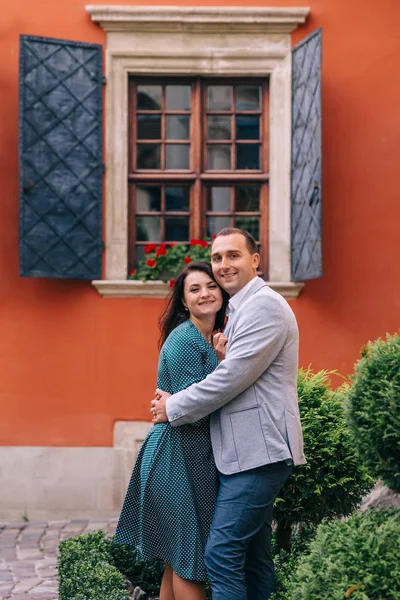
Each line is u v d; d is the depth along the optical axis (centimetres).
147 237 806
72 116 771
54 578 583
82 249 772
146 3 788
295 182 780
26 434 780
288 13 781
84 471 780
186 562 376
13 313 781
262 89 805
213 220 810
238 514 364
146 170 804
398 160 785
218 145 809
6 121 781
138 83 804
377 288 782
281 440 367
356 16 788
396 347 342
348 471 427
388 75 785
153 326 784
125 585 436
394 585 291
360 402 334
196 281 403
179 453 382
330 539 322
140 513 393
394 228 783
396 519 327
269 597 396
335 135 786
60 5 786
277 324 370
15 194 782
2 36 783
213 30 788
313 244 741
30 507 778
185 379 385
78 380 783
